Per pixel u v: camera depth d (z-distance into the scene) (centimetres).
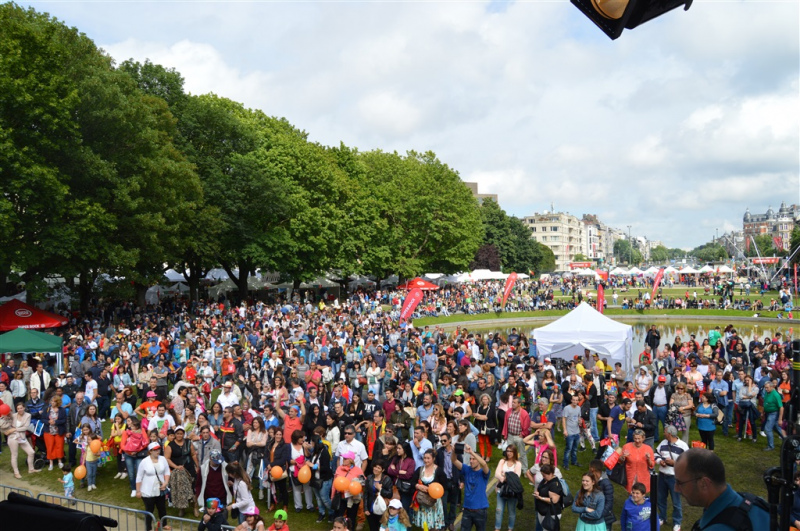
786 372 1791
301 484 1365
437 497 1129
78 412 1662
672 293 8288
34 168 2700
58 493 1487
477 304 6631
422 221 7044
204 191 4556
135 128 3466
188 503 1297
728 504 326
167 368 2284
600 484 980
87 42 3503
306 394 1831
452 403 1672
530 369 2111
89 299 4212
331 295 6619
